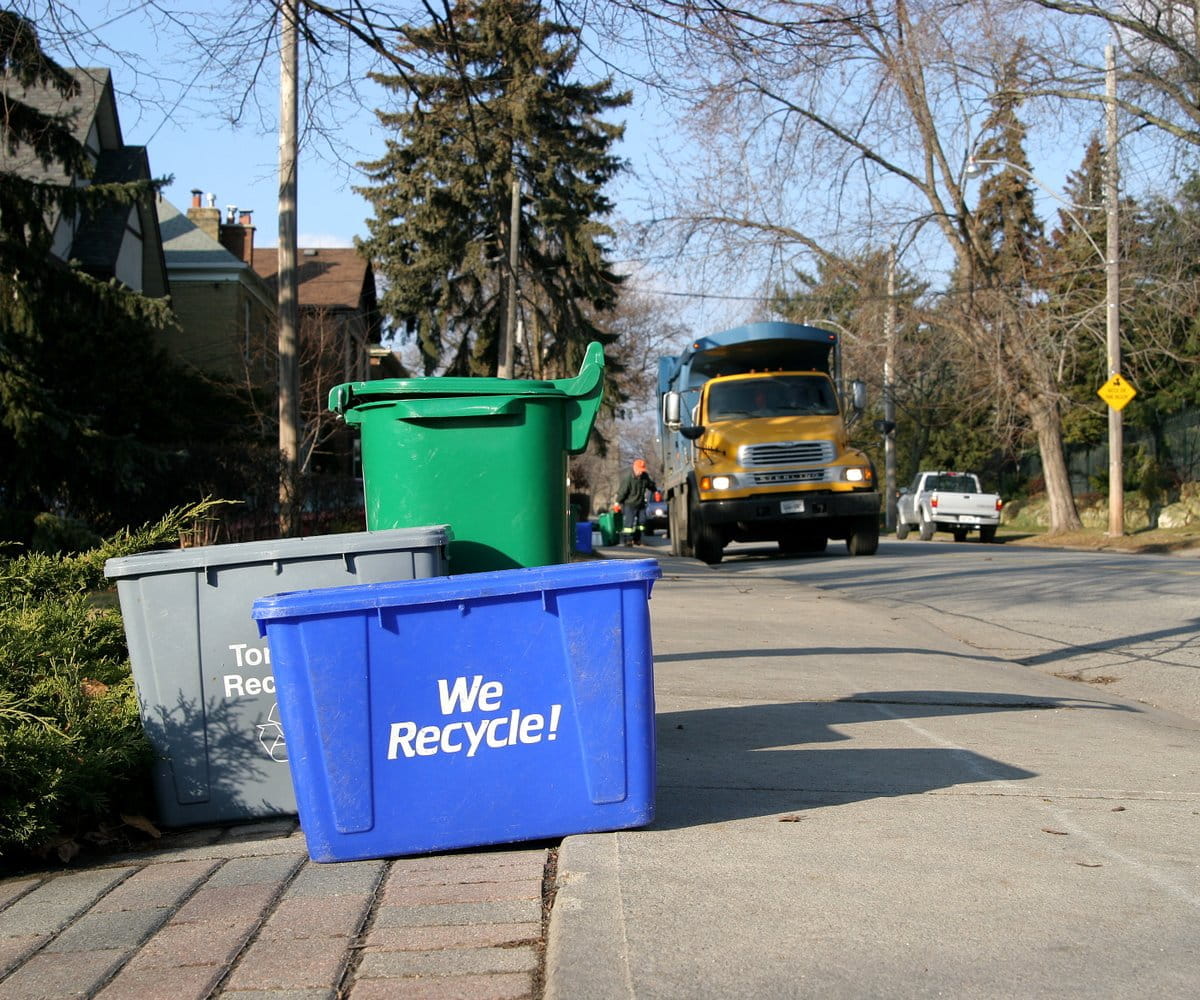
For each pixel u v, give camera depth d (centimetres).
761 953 325
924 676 849
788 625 1124
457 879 394
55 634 529
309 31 1094
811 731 643
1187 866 404
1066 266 2878
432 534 485
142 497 1619
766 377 2147
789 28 980
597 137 3219
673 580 1623
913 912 357
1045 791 511
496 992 307
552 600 420
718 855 408
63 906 393
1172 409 3472
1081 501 3991
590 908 355
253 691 482
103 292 1504
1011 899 369
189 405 2544
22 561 590
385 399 546
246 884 401
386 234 3528
